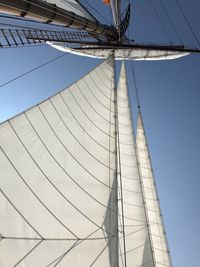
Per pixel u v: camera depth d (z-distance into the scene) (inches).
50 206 400.5
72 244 378.3
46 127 490.3
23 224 364.5
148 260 550.3
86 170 475.8
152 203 753.0
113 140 573.9
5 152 413.7
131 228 576.4
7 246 340.5
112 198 458.6
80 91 610.2
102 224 416.2
